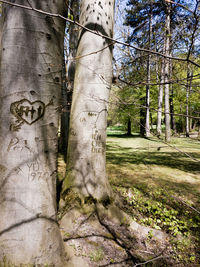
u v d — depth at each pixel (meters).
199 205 3.69
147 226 2.90
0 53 1.42
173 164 7.30
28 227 1.46
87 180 2.88
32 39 1.36
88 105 2.91
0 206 1.43
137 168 6.54
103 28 2.83
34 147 1.45
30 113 1.41
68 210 2.71
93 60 2.86
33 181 1.47
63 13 1.53
